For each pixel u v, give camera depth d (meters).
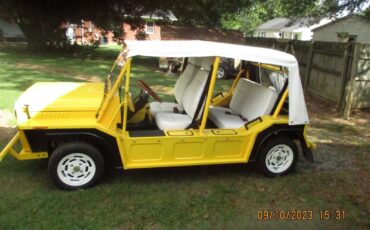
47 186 4.39
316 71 10.71
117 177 4.70
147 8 19.72
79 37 20.69
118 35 20.22
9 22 19.56
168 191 4.44
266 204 4.30
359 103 8.92
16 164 4.93
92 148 4.23
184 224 3.80
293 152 4.98
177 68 12.46
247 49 4.54
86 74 13.29
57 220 3.71
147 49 4.19
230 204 4.24
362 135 7.20
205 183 4.71
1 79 11.14
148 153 4.40
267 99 4.89
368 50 8.55
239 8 21.89
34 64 15.09
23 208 3.89
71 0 18.30
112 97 4.32
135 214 3.89
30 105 4.15
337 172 5.30
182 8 20.30
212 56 4.44
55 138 4.16
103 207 3.99
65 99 4.33
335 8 20.00
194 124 4.66
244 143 4.72
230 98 5.94
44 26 19.00
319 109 9.23
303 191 4.64
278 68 4.90
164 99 9.28
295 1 21.30
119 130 4.37
